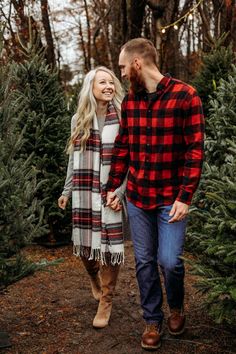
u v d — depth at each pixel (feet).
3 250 10.93
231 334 11.74
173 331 11.55
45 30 56.39
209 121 15.23
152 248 11.12
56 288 15.71
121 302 14.23
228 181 9.49
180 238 10.53
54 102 20.75
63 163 20.75
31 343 11.68
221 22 40.34
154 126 10.39
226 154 13.42
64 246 21.75
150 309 11.13
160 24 43.68
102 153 12.10
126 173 11.73
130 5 45.68
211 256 10.03
